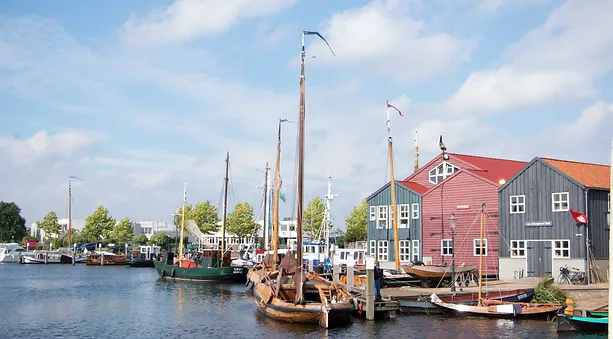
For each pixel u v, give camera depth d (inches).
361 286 1690.5
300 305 1387.8
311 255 2709.2
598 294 1595.7
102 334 1363.2
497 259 2070.6
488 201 2128.4
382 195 2507.4
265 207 3218.5
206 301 1995.6
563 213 1891.0
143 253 4576.8
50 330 1421.0
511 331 1278.3
